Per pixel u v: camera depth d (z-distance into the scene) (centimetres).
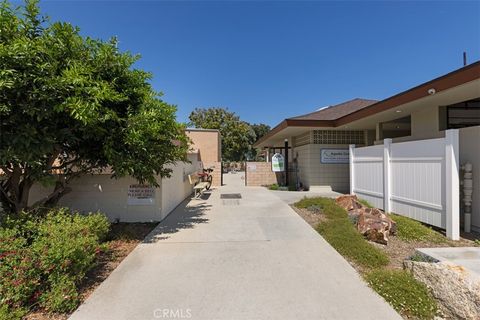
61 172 614
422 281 307
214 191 1291
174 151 584
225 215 717
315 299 289
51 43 407
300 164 1413
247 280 334
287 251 437
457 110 765
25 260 264
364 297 293
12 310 249
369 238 487
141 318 258
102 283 327
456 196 492
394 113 845
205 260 400
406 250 439
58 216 384
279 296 296
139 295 299
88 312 268
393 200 682
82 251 305
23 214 380
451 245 462
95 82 409
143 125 457
